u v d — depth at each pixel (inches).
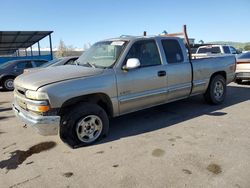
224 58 266.5
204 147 159.5
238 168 132.6
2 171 141.1
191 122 209.2
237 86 386.9
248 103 267.9
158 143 168.9
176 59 218.8
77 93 159.6
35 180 130.3
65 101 156.0
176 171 132.3
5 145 177.6
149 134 186.1
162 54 207.9
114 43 197.3
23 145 176.2
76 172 136.2
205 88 248.2
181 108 254.2
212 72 249.9
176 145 164.2
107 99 177.0
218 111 239.1
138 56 193.0
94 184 124.2
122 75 180.4
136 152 156.7
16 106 176.9
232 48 607.5
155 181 124.0
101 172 135.0
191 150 155.9
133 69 187.3
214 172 129.8
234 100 284.7
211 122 207.3
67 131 163.8
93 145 169.9
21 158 156.3
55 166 143.9
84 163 145.7
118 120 223.6
